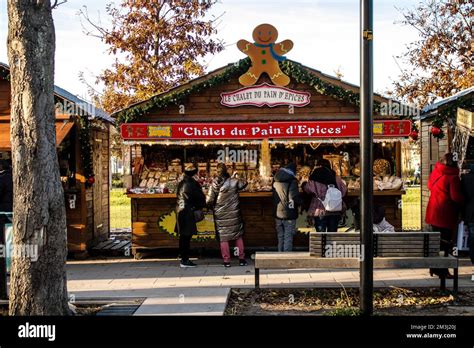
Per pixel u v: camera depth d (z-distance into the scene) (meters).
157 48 21.70
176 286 9.26
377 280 9.52
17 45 6.54
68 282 9.74
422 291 8.75
